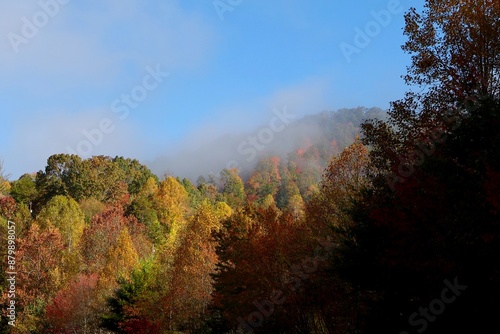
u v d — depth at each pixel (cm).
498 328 1204
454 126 1473
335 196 2502
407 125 1942
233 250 2517
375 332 1532
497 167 1241
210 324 3058
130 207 8438
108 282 4769
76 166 9738
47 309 4744
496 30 1716
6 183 9400
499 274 1209
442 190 1334
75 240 6719
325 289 2028
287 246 2195
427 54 1884
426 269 1329
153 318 3456
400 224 1377
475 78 1700
